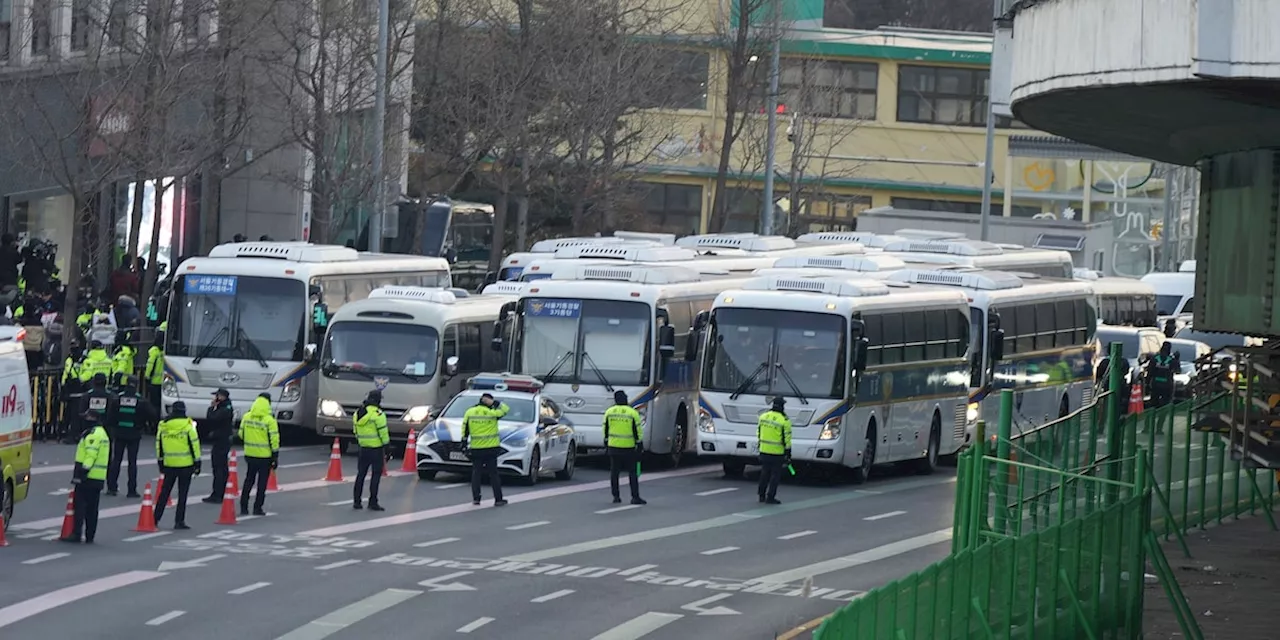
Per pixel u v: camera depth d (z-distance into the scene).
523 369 88.19
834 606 51.41
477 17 129.62
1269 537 70.69
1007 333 100.69
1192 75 40.97
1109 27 43.38
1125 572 48.66
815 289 85.69
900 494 81.06
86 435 57.53
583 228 161.00
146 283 101.19
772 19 147.50
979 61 193.12
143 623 45.50
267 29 112.75
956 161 195.62
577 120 128.62
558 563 57.41
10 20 99.88
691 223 188.00
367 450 67.88
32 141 95.94
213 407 67.81
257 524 63.19
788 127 172.38
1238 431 49.50
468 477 80.69
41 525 60.81
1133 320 143.25
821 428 82.38
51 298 101.75
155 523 61.00
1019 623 42.62
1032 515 50.31
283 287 89.75
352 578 53.03
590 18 130.38
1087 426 60.19
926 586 37.12
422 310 88.88
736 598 52.31
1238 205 49.25
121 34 95.19
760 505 74.69
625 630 47.03
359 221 136.12
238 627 45.47
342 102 112.44
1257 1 40.28
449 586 52.38
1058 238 156.25
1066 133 54.16
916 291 91.75
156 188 100.75
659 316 87.62
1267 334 47.78
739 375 83.69
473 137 136.00
